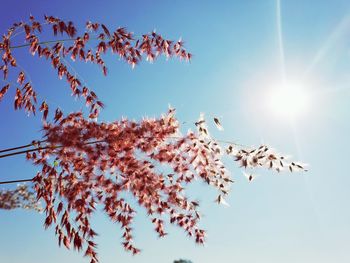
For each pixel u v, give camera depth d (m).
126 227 6.43
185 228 6.36
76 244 5.44
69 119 5.73
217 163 5.85
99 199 5.91
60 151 5.52
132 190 5.84
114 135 5.43
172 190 6.03
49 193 5.62
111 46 6.05
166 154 5.77
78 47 6.07
